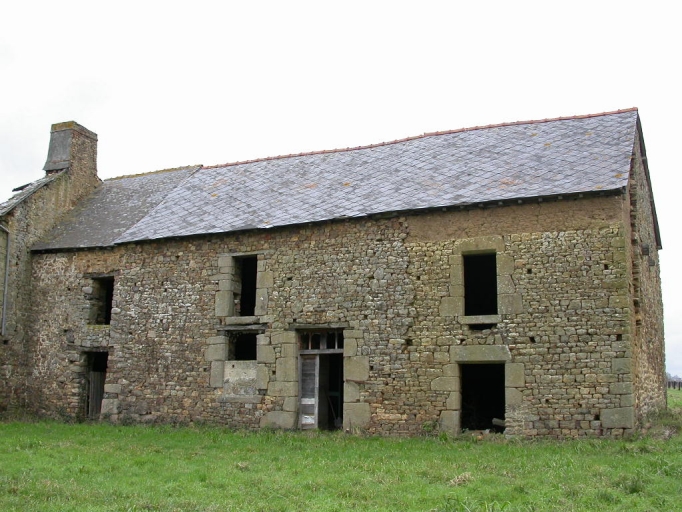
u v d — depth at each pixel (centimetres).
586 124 1530
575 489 846
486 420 1576
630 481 867
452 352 1320
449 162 1541
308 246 1475
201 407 1520
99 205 1927
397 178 1541
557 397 1235
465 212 1355
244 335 1769
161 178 2003
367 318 1396
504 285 1301
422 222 1386
